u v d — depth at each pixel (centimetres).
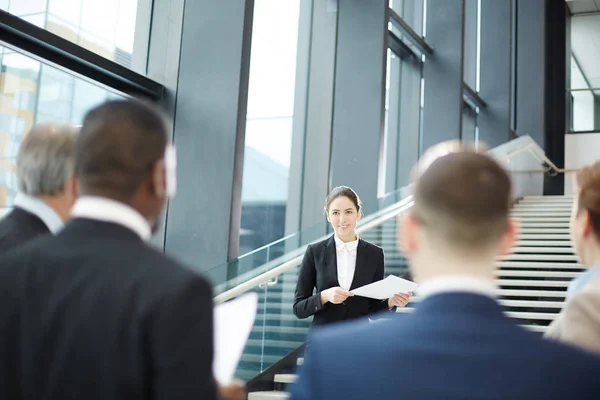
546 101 1711
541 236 922
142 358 130
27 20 555
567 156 1683
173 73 668
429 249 126
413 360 115
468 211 123
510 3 1463
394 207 692
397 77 1102
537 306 677
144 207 147
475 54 1465
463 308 120
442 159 131
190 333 131
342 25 893
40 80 567
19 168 185
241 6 643
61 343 133
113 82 625
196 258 621
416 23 1159
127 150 144
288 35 815
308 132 834
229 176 623
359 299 405
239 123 632
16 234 180
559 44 1731
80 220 145
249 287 484
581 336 170
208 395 130
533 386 112
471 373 113
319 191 845
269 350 526
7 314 140
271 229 770
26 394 135
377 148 855
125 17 655
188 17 659
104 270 137
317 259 418
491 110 1437
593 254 196
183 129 645
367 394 115
